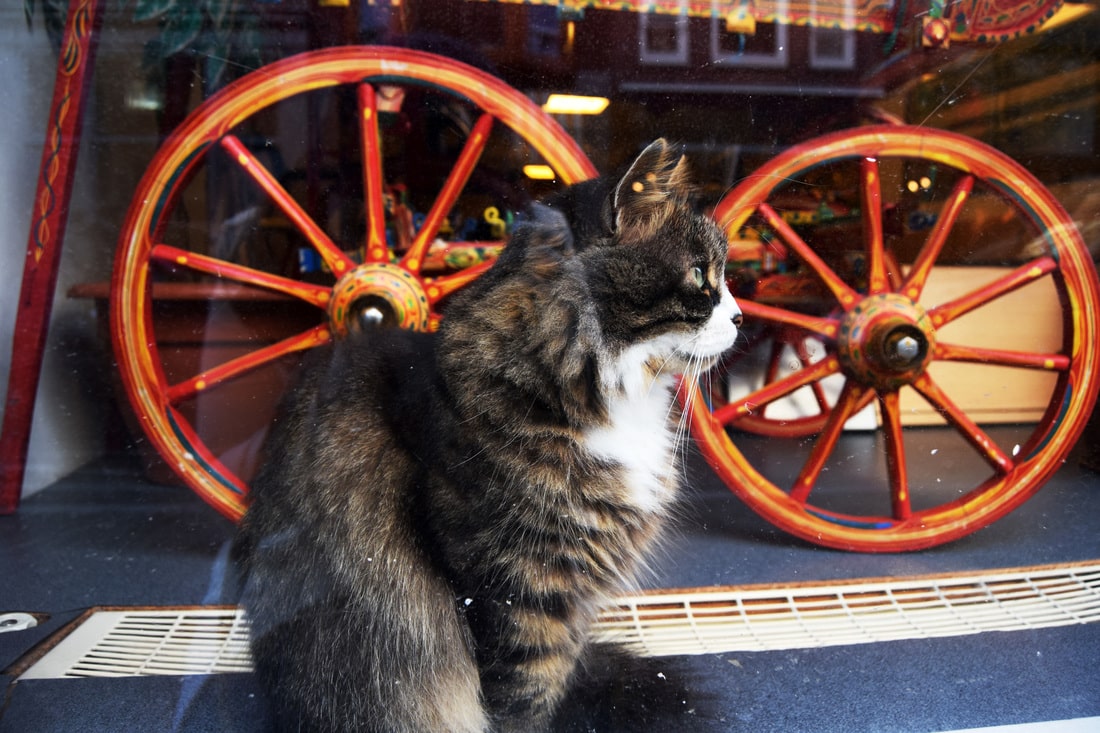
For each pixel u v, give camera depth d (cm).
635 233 91
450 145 113
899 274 121
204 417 119
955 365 125
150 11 107
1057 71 114
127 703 92
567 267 88
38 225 114
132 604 104
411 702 88
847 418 123
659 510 100
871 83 111
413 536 85
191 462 119
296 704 89
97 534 117
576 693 96
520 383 85
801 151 111
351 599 87
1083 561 120
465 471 82
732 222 112
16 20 105
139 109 113
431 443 84
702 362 101
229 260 121
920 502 125
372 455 89
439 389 86
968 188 118
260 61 112
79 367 120
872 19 107
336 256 118
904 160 116
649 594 113
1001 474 125
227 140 115
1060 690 96
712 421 116
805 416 122
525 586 83
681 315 94
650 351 95
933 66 112
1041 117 116
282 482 95
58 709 91
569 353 87
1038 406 126
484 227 116
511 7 106
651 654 102
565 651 90
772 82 110
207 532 117
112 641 100
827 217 115
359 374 96
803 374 120
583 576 88
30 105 109
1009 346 125
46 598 108
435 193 116
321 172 117
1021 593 114
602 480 89
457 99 111
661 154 92
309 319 123
